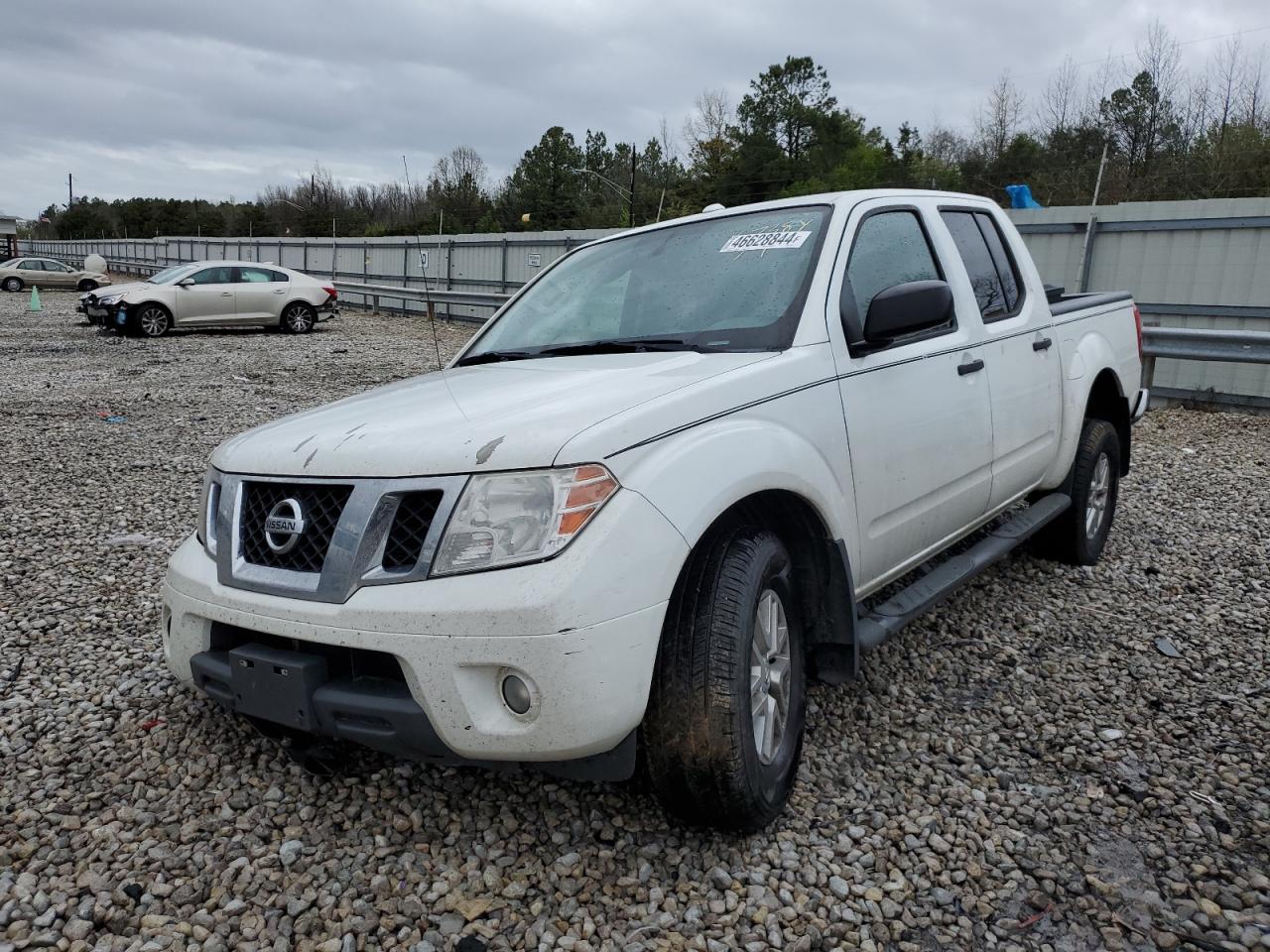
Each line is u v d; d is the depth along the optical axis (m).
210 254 42.91
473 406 2.70
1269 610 4.55
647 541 2.30
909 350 3.42
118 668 3.93
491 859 2.62
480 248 25.23
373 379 13.48
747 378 2.74
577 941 2.30
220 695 2.68
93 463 8.04
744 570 2.53
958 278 3.89
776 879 2.53
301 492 2.55
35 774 3.11
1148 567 5.18
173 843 2.73
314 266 34.00
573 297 3.81
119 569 5.24
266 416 10.42
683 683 2.43
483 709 2.27
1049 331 4.54
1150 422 10.32
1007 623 4.38
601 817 2.79
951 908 2.44
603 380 2.78
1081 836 2.74
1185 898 2.46
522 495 2.28
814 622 3.03
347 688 2.42
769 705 2.71
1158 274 11.89
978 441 3.78
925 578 3.68
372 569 2.36
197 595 2.67
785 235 3.45
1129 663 3.94
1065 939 2.33
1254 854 2.65
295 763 3.03
